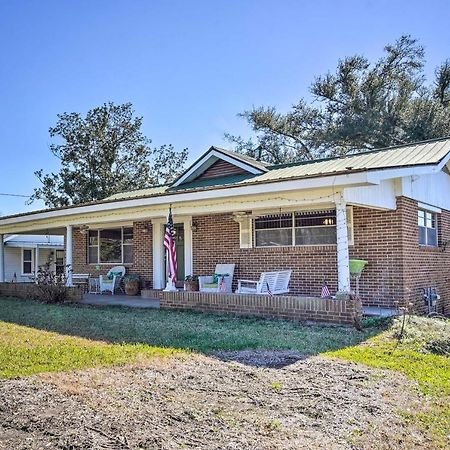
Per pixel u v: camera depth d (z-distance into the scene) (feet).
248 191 33.24
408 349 23.30
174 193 37.65
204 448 11.78
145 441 12.10
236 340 24.48
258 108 111.34
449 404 15.42
